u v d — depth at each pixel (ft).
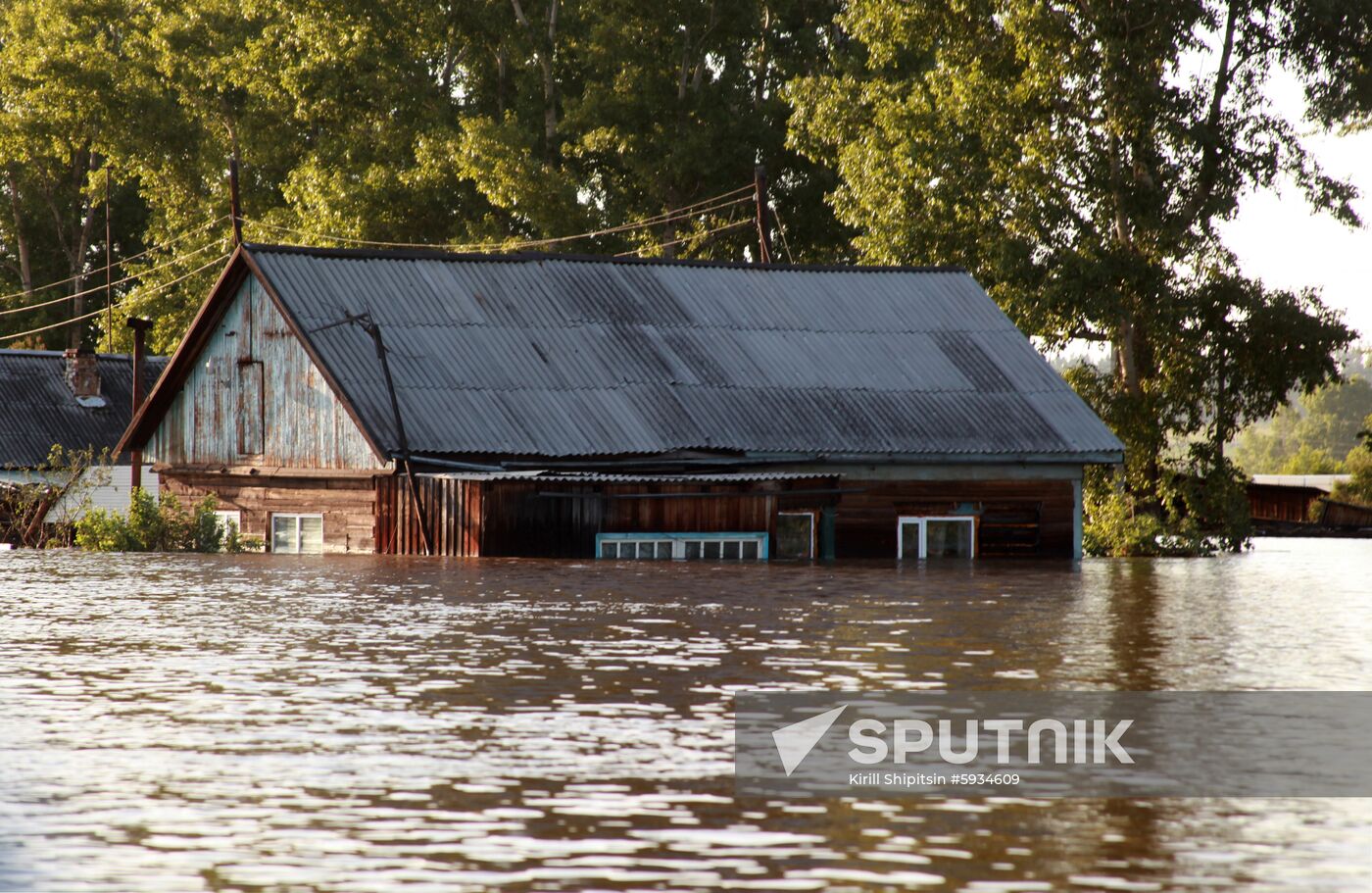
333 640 151.94
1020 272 431.02
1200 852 78.79
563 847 78.54
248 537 328.08
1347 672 136.77
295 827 81.82
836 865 76.07
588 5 593.83
